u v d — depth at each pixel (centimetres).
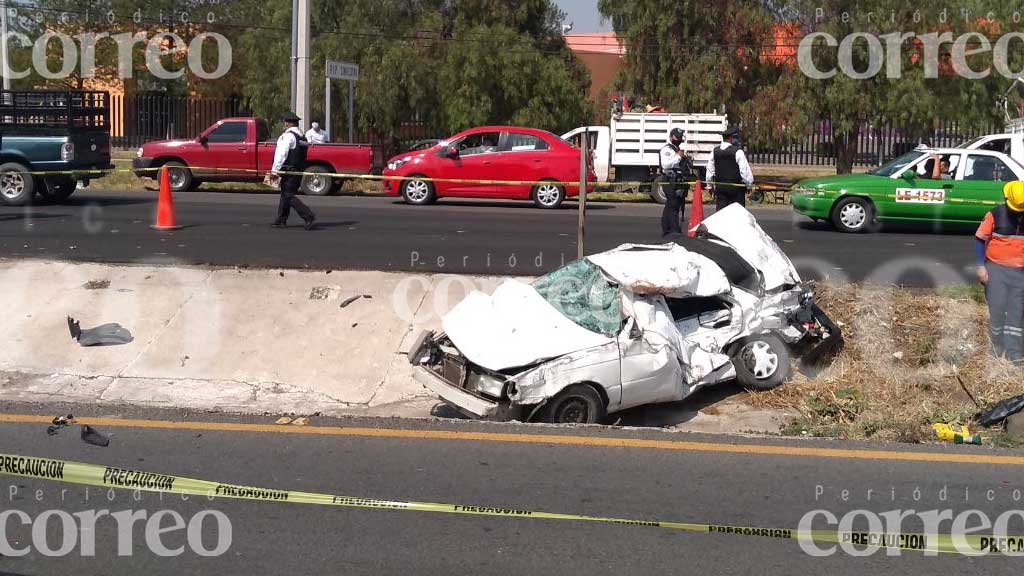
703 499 579
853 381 822
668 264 782
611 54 4334
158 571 484
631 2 2973
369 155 2203
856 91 2717
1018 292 842
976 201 1578
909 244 1452
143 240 1270
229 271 1046
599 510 561
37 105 1725
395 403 802
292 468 622
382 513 555
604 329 750
